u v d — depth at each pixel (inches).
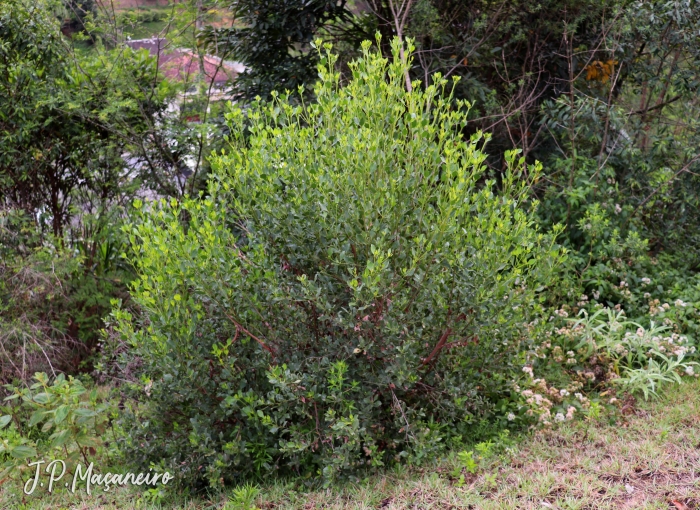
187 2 299.0
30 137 290.2
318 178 170.6
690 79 297.4
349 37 353.7
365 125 182.7
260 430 178.9
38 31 282.5
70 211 309.4
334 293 177.3
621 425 193.6
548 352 231.5
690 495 154.3
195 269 170.7
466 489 165.3
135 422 191.9
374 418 181.6
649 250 287.4
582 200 287.0
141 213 189.0
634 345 227.5
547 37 339.3
